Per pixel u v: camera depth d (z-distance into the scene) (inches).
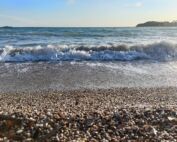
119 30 2726.4
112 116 320.8
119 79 622.8
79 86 558.9
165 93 513.0
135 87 557.3
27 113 328.2
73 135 277.7
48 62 801.6
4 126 297.0
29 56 848.3
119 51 922.7
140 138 274.2
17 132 284.2
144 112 337.1
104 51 910.4
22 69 701.9
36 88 540.1
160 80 623.2
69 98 469.1
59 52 885.8
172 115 332.5
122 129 291.9
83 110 354.0
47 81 593.3
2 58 826.2
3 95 487.2
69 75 648.4
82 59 862.5
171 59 896.9
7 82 579.5
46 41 1376.7
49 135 277.9
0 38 1544.0
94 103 427.5
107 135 278.8
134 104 414.3
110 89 537.6
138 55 911.7
